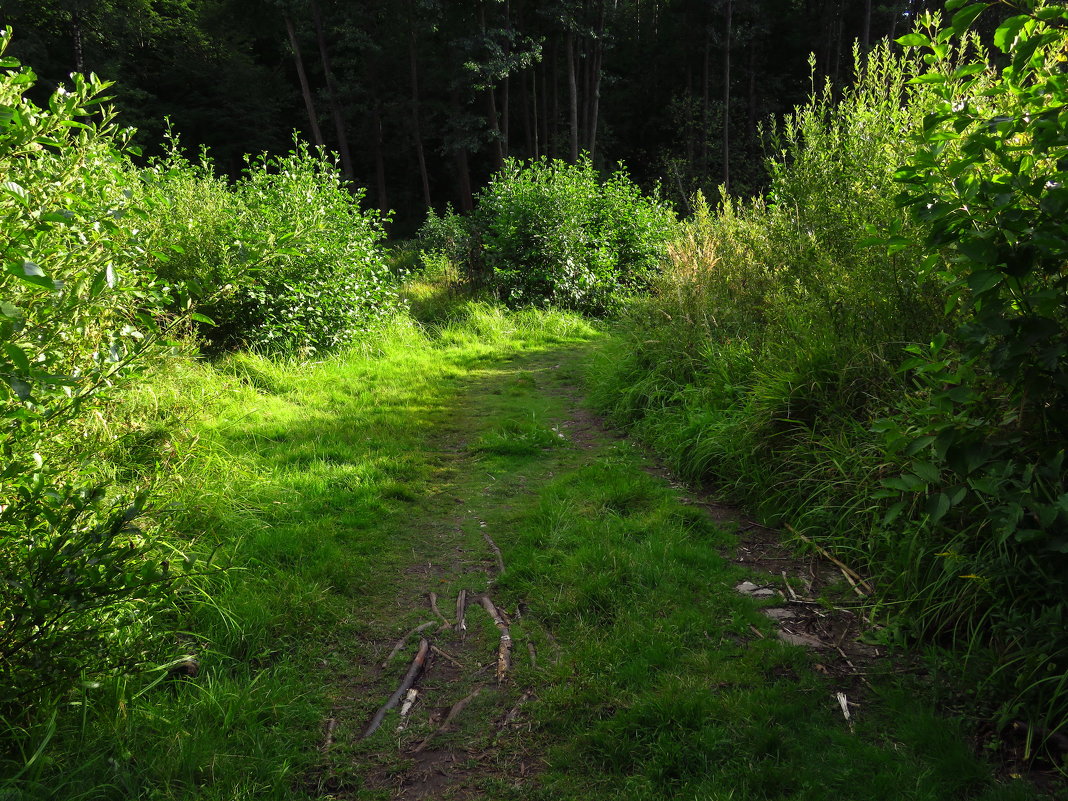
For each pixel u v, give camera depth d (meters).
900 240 2.71
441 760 2.42
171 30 34.12
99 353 2.64
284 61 38.66
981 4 2.33
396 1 31.66
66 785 2.13
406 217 38.38
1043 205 2.24
